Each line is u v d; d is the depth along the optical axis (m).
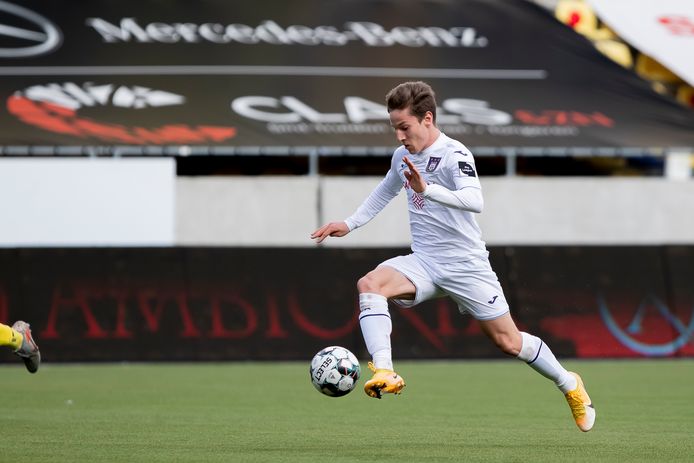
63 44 59.75
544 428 25.72
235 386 37.44
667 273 50.81
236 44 60.69
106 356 48.03
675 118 59.72
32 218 54.72
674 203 60.03
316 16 62.34
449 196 19.67
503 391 35.91
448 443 22.55
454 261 21.19
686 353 50.25
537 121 58.81
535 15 63.28
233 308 48.94
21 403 31.56
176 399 32.94
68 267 48.56
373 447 21.72
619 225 59.88
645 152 58.41
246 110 58.12
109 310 48.41
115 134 56.53
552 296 50.19
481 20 62.78
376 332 20.42
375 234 58.59
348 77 59.78
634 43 60.41
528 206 59.53
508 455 20.50
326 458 19.83
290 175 61.28
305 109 58.34
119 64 59.28
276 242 58.56
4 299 48.00
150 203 55.34
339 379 20.83
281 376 41.53
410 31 62.03
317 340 49.09
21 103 57.34
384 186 22.73
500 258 50.31
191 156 60.78
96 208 55.09
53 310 48.19
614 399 33.25
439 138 21.05
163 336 48.41
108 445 21.86
